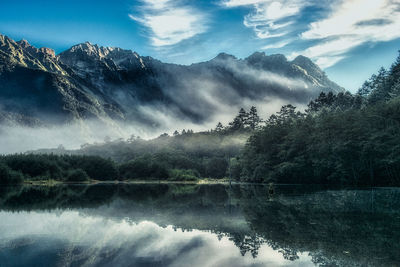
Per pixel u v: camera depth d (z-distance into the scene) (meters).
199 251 14.80
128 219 24.80
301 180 87.69
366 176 73.75
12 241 16.91
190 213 27.98
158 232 19.47
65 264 12.63
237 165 138.75
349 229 19.22
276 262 12.78
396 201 35.88
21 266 12.32
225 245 15.91
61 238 17.70
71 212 29.55
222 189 71.44
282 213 26.66
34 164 122.00
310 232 18.52
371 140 69.62
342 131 77.75
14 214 28.19
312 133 88.56
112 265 12.56
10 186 92.12
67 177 129.38
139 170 152.62
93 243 16.48
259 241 16.59
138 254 14.29
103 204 37.50
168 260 13.27
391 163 66.69
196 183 124.06
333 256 13.39
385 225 20.44
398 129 70.50
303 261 12.80
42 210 31.23
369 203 33.81
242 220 23.50
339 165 72.75
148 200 43.16
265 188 69.00
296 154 90.69
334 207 30.42
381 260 12.70
